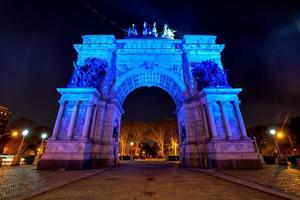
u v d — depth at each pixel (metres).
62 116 21.16
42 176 13.25
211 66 24.91
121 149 62.78
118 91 27.48
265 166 21.86
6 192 7.99
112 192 8.16
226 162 18.50
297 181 10.37
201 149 21.84
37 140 51.75
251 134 56.25
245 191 8.30
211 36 28.75
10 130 50.75
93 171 16.53
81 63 26.64
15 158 25.31
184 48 27.81
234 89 21.66
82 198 7.16
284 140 49.81
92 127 21.36
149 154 83.81
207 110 21.64
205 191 8.32
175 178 12.61
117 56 28.48
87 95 21.75
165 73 27.50
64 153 18.91
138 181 11.28
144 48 28.95
